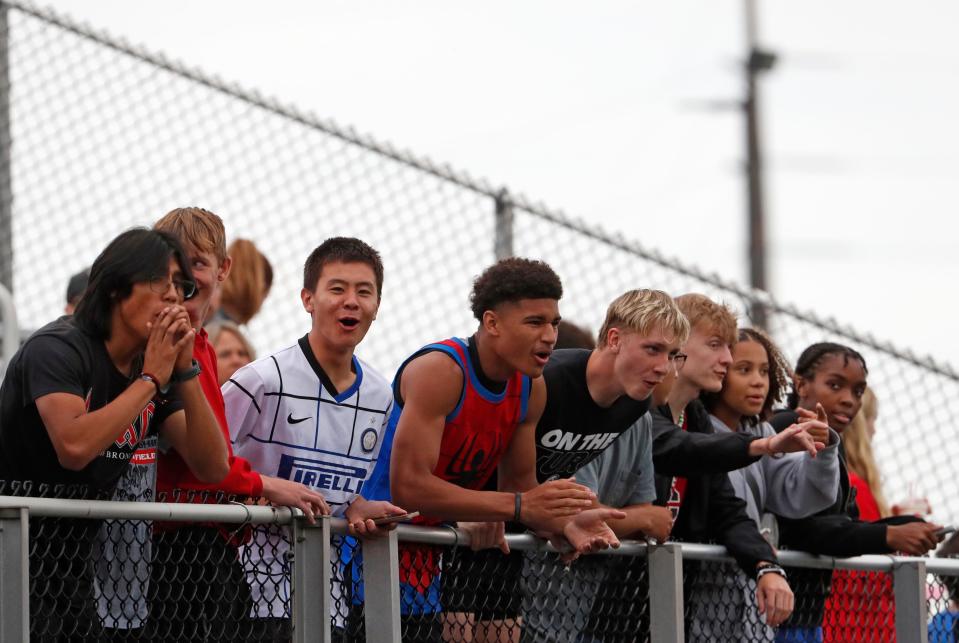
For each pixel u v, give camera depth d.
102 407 12.49
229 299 21.12
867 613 19.20
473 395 14.89
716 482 17.44
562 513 14.70
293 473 15.55
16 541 11.68
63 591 12.23
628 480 16.67
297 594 13.64
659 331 15.45
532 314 14.68
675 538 17.48
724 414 18.62
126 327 12.71
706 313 17.67
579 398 15.72
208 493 13.82
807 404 20.09
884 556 19.22
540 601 15.66
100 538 12.59
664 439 16.69
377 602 13.98
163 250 12.81
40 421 12.37
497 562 15.38
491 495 14.66
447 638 14.93
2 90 22.61
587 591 16.08
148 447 13.70
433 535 14.52
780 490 18.52
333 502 15.84
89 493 12.59
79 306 12.74
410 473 14.62
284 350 15.84
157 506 12.65
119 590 12.73
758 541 17.05
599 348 15.88
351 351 15.91
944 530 18.36
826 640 18.66
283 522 13.64
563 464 16.11
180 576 13.29
